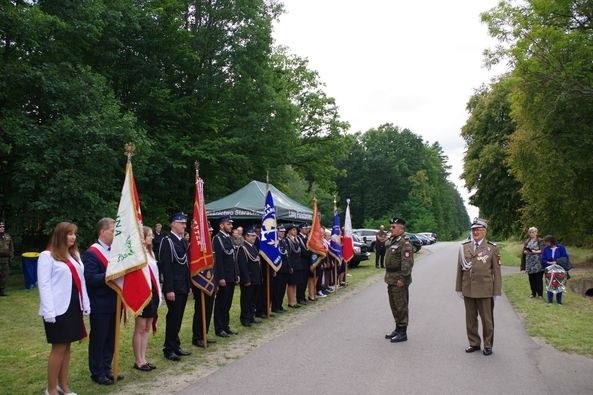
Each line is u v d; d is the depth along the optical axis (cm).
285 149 2791
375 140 8356
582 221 2367
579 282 1805
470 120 3566
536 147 2112
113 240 661
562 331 938
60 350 564
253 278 1023
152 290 727
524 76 1895
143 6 2330
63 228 578
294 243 1271
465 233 14462
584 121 1939
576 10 1869
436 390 604
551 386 621
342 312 1183
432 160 9362
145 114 2470
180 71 2586
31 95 1817
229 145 2525
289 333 945
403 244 879
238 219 1698
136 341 704
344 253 1722
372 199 8156
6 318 1095
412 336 912
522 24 1881
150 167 2198
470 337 805
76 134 1709
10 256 1451
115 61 2327
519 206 3188
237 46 2498
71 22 1900
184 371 695
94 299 648
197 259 833
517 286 1642
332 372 681
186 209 2575
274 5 2789
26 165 1619
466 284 800
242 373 680
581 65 1834
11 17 1670
